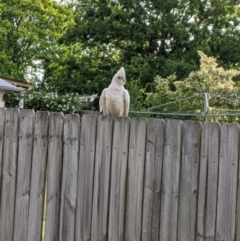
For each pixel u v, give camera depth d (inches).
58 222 156.4
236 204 142.3
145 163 149.1
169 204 146.8
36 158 157.9
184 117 625.9
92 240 153.1
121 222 150.6
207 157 143.9
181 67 842.2
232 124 142.0
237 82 797.2
